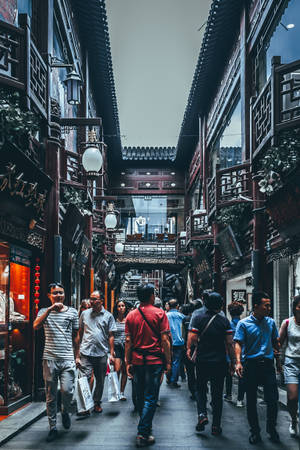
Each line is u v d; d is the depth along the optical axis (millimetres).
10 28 5938
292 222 7637
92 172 8211
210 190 12617
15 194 6246
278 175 7152
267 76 10750
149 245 26531
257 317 5363
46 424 6094
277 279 9258
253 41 11570
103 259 17953
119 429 5812
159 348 5461
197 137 23172
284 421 6211
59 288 5777
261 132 7941
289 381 5293
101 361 6816
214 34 14281
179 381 10883
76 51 13734
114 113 21375
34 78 6703
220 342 5641
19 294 7273
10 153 5863
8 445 5051
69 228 9352
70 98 7883
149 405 5211
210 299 5711
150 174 28984
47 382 5523
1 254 6598
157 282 32312
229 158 14648
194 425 6102
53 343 5629
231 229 11258
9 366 6672
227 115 15125
